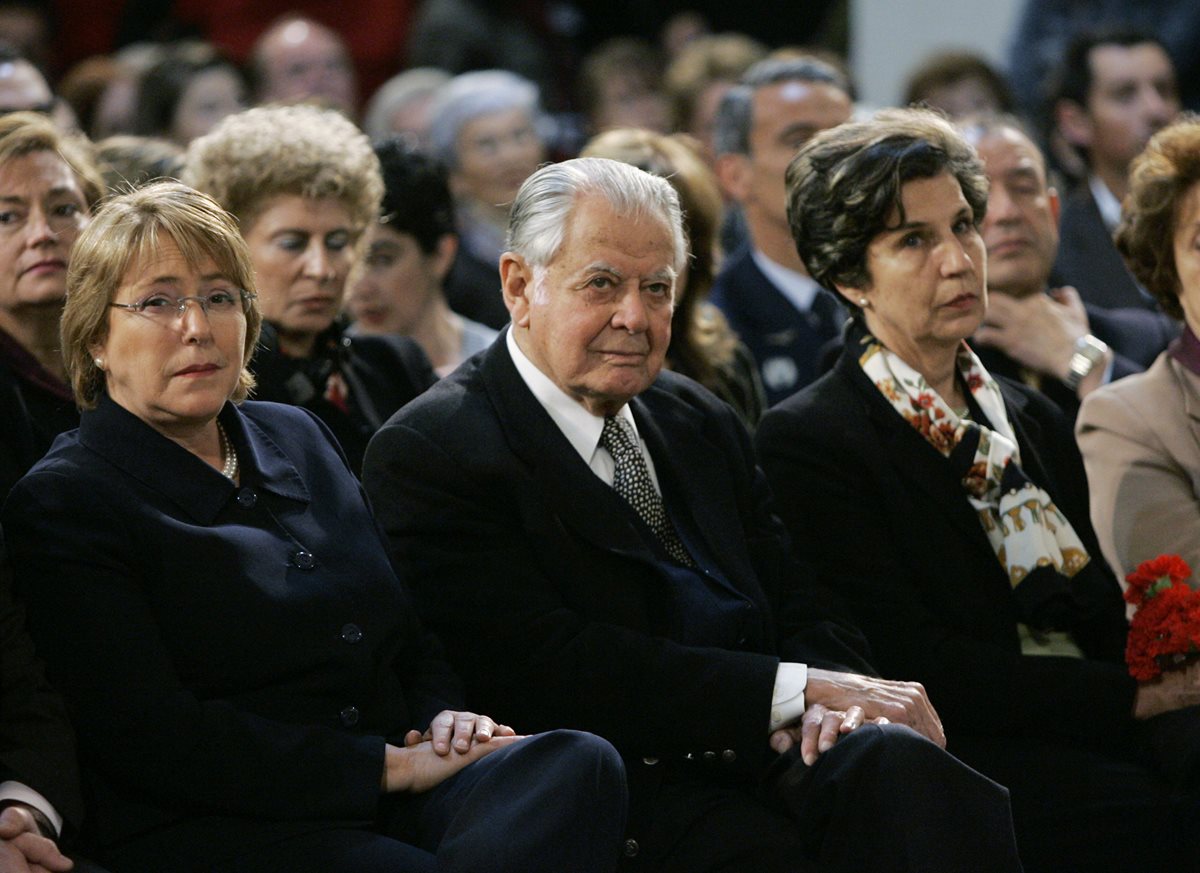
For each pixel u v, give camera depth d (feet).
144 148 50.16
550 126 85.56
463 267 63.52
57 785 32.22
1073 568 42.47
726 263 60.13
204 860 32.63
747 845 35.78
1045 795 39.91
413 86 81.87
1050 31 85.87
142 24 94.73
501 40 91.61
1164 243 44.86
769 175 57.98
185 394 33.91
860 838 33.91
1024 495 42.06
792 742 36.55
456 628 37.27
